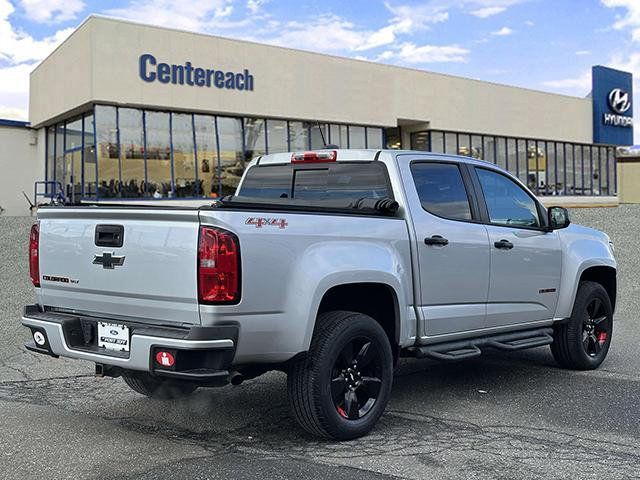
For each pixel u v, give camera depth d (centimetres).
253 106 2425
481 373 712
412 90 2966
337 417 479
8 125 2644
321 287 469
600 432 512
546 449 472
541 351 830
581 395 622
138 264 452
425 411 571
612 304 769
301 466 434
